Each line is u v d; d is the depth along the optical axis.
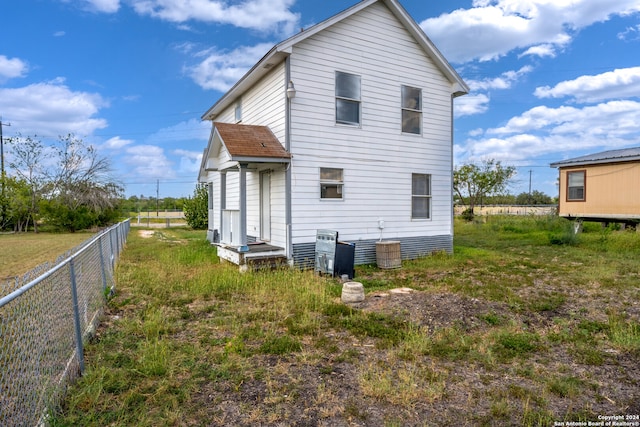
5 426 2.31
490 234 18.33
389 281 8.05
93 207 24.72
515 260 10.56
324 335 4.63
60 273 3.41
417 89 11.12
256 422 2.78
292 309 5.66
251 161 8.57
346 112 9.91
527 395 3.17
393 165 10.68
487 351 4.09
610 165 16.34
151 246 14.30
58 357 3.20
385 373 3.53
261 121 10.49
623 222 16.38
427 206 11.51
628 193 15.62
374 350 4.18
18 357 2.67
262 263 8.78
